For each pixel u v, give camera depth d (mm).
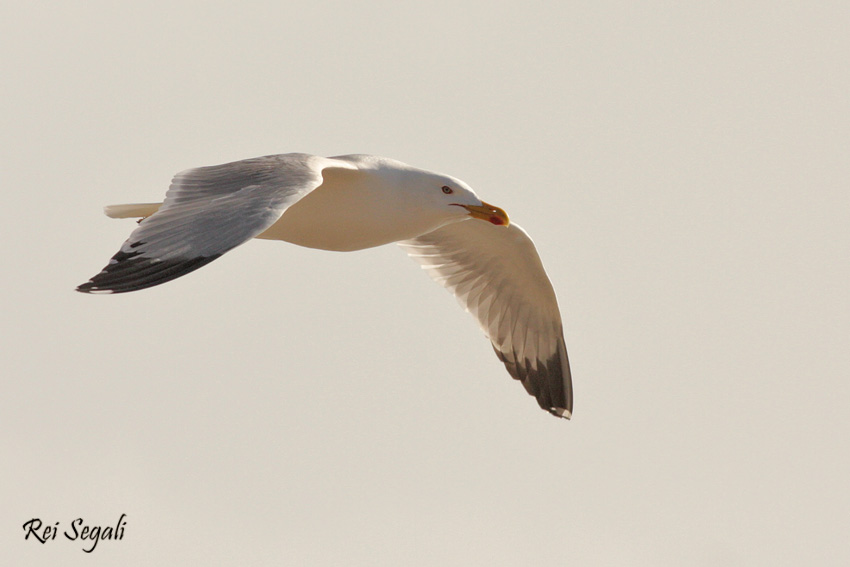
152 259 8523
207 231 8750
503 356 14453
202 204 9141
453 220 12227
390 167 12023
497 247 13633
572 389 14281
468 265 14023
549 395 14383
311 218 11828
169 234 8719
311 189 9484
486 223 13297
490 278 14047
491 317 14297
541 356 14320
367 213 11852
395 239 12258
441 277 14219
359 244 12148
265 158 10383
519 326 14297
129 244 8617
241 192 9297
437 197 12102
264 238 12109
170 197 9305
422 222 12156
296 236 12039
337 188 11680
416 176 12062
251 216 8906
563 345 14164
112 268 8445
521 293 14062
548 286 13797
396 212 11961
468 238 13680
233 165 10008
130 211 11727
